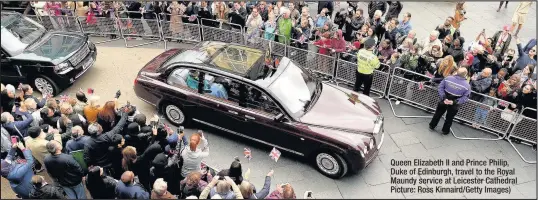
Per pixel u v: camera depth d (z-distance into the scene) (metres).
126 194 6.12
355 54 10.32
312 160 8.30
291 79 8.50
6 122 7.52
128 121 7.63
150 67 9.54
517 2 14.87
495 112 8.98
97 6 12.27
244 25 11.71
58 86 10.08
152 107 10.02
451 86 8.56
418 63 9.68
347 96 8.66
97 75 11.14
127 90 10.61
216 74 8.38
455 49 9.90
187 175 6.62
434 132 9.40
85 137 6.93
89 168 6.92
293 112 8.04
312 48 11.44
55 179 6.61
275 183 8.13
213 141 9.05
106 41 12.62
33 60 9.73
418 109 10.03
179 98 8.80
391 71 9.91
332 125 7.93
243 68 8.47
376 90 10.38
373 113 8.37
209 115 8.70
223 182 6.07
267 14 11.75
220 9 11.65
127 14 12.43
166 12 12.24
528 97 8.52
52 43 10.39
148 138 7.05
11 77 10.09
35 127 6.92
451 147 9.02
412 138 9.24
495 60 9.59
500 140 9.21
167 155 6.92
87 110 7.75
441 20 13.95
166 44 12.48
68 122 7.55
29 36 10.42
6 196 7.74
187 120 9.11
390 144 9.09
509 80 8.78
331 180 8.23
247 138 8.66
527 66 9.06
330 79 10.88
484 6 14.68
